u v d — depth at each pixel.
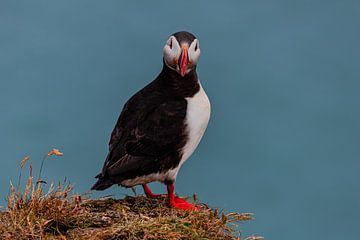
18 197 10.05
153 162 11.22
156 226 9.66
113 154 11.25
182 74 11.09
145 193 11.70
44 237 9.38
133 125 11.32
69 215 9.91
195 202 11.33
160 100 11.47
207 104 11.64
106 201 10.99
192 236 9.60
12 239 9.30
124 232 9.52
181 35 11.46
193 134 11.43
